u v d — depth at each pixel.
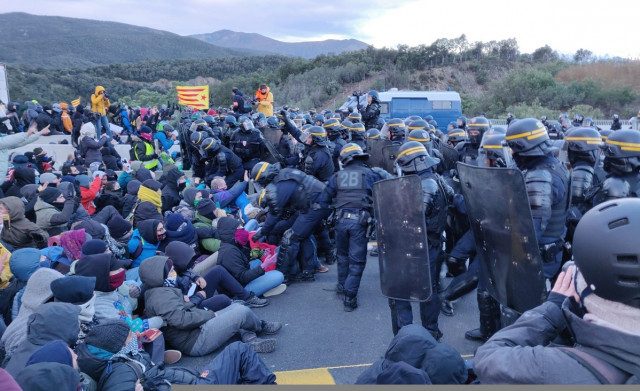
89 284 3.27
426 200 3.88
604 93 30.34
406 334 2.84
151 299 4.17
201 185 9.12
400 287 3.67
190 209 6.55
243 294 5.23
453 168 6.46
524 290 2.91
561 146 4.79
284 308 5.26
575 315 1.35
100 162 11.45
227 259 5.27
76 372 2.30
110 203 8.04
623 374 1.25
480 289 4.12
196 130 10.46
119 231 5.31
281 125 9.52
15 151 13.80
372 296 5.52
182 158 12.92
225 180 8.81
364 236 5.02
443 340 4.39
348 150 5.09
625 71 32.75
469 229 4.33
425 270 3.50
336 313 5.09
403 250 3.60
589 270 1.30
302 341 4.51
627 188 3.42
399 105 18.78
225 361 3.16
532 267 2.81
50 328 2.82
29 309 3.41
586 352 1.32
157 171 11.27
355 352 4.27
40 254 4.18
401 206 3.56
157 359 3.83
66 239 4.71
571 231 3.70
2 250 4.35
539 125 3.25
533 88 32.25
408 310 3.99
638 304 1.25
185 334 4.20
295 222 5.68
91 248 4.14
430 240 4.00
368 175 5.01
